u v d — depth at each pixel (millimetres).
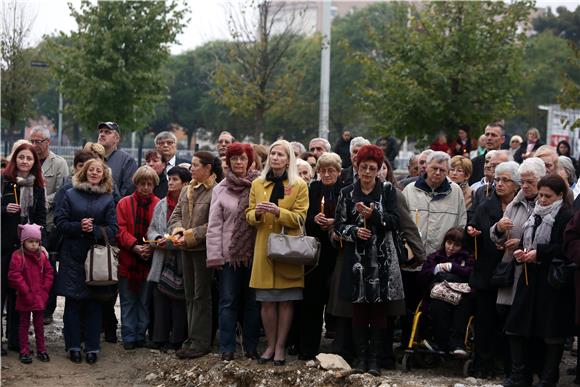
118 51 30703
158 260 12852
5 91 35094
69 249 12406
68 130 70250
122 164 14484
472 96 26656
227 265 11945
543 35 71438
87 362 12477
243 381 11430
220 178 12922
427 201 12508
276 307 11844
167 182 14203
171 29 30906
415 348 11859
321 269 12016
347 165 21156
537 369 11398
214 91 32625
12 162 12414
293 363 11734
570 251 10172
